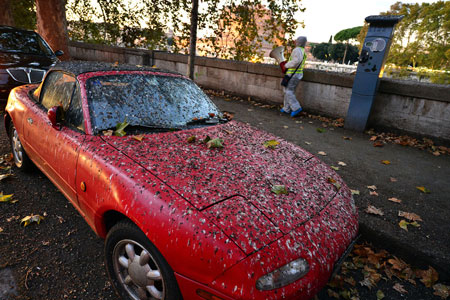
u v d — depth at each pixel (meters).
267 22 9.95
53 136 2.57
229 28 10.52
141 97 2.68
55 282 2.19
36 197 3.21
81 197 2.22
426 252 2.66
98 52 13.35
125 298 2.00
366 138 5.92
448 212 3.35
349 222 2.02
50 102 2.96
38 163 3.04
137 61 11.66
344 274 2.58
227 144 2.47
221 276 1.46
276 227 1.66
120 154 2.06
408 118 5.93
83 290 2.15
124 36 13.23
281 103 8.02
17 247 2.48
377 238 2.95
